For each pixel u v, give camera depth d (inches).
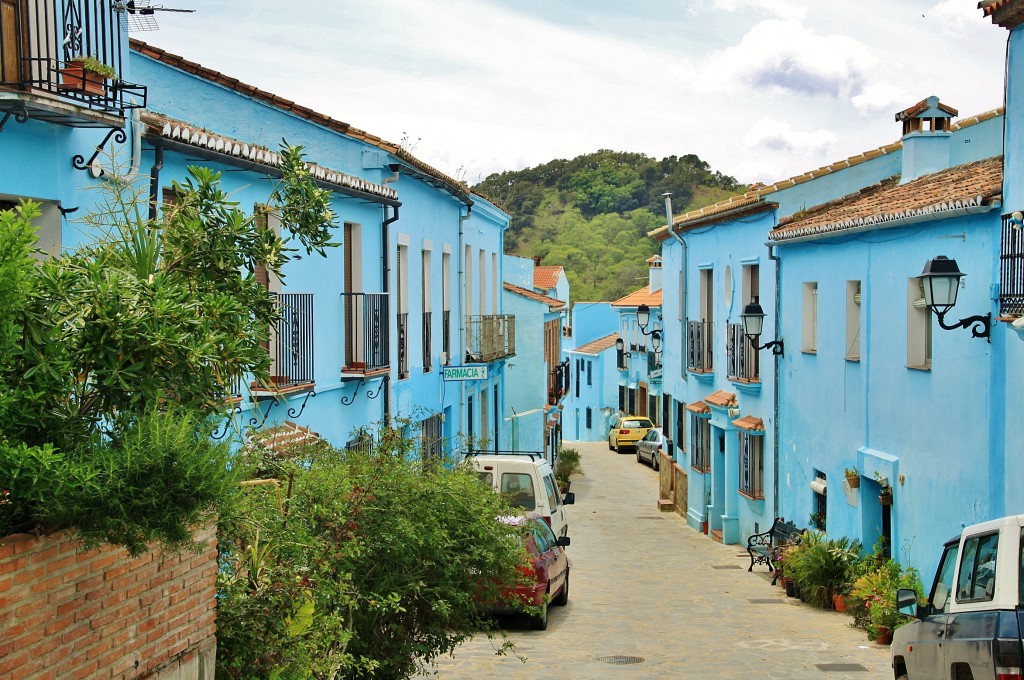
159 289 212.8
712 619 649.0
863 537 685.9
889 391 647.8
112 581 225.5
